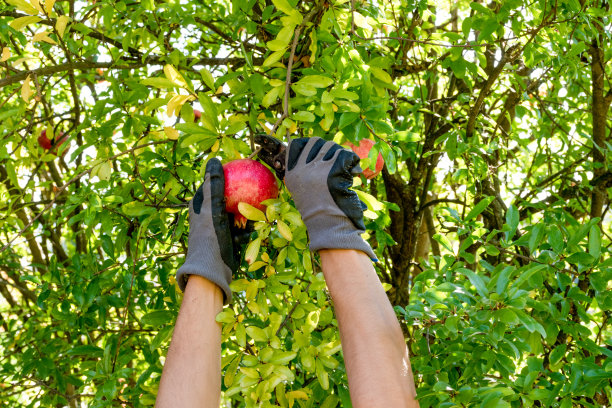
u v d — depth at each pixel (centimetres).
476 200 261
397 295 286
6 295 437
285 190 156
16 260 354
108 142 194
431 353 180
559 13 220
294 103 154
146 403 167
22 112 209
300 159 123
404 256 287
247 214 129
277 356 139
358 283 111
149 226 202
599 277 165
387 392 102
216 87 184
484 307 143
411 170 287
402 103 319
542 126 290
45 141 280
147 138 191
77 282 214
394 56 285
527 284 175
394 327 109
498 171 334
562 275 168
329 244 113
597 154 286
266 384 134
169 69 150
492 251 187
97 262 224
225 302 128
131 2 251
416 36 263
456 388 149
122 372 179
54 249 393
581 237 165
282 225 134
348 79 157
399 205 287
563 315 169
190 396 107
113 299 224
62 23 175
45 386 268
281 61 177
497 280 144
